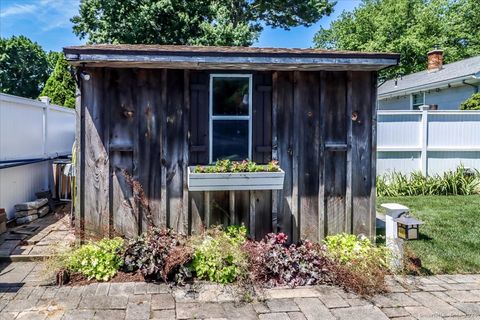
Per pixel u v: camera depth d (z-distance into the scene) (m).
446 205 7.30
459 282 3.74
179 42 14.02
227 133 4.49
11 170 5.63
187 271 3.60
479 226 5.70
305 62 4.03
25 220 5.60
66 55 3.73
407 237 3.81
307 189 4.61
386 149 9.02
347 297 3.38
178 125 4.41
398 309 3.16
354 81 4.62
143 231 4.41
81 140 4.29
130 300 3.24
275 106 4.52
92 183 4.34
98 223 4.35
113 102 4.32
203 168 4.19
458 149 9.14
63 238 4.70
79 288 3.46
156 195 4.43
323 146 4.59
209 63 4.00
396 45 20.69
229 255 3.74
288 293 3.45
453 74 12.95
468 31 22.58
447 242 4.89
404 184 8.73
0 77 33.09
